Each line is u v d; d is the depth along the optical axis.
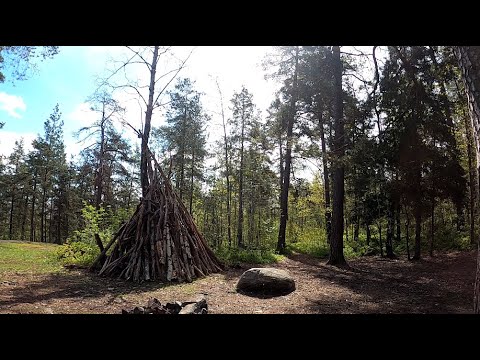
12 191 41.16
